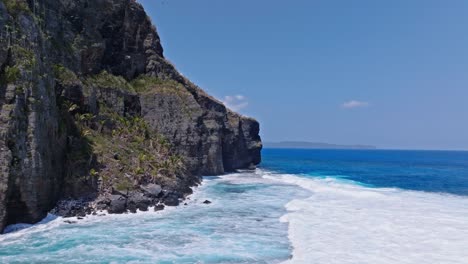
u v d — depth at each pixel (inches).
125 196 1551.4
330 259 919.0
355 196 1963.6
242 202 1766.7
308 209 1566.2
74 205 1432.1
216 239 1111.0
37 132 1288.1
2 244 1036.5
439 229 1202.6
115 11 2684.5
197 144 2874.0
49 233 1158.3
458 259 909.8
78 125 1819.6
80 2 2378.2
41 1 2007.9
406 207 1612.9
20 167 1192.8
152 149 2219.5
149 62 2994.6
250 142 4456.2
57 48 1993.1
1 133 1137.4
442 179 3206.2
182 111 2849.4
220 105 3617.1
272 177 3097.9
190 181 2258.9
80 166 1608.0
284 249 1008.9
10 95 1209.4
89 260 916.0
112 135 2095.2
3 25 1279.5
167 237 1130.0
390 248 1005.2
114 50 2704.2
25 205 1221.7
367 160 7726.4
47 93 1448.1
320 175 3627.0
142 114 2672.2
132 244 1053.8
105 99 2346.2
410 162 6884.8
